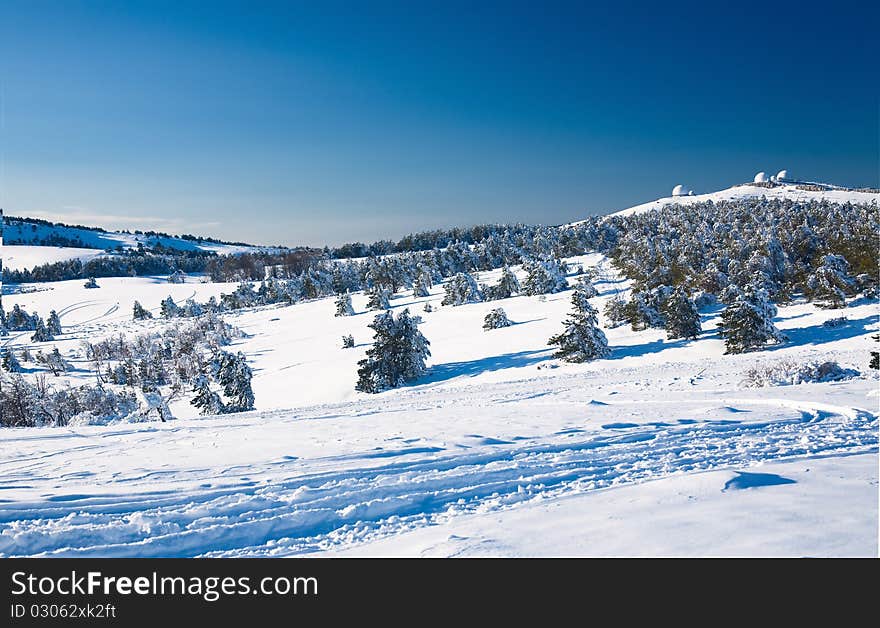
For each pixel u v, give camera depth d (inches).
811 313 1784.0
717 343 1625.2
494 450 357.1
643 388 780.6
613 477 292.4
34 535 222.5
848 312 1689.2
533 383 1006.4
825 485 232.8
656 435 392.2
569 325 1686.8
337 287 5157.5
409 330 1740.9
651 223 5374.0
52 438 544.1
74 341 4094.5
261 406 1774.1
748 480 243.4
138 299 6146.7
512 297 3334.2
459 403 729.0
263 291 5369.1
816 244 2645.2
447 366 1893.5
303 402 1742.1
